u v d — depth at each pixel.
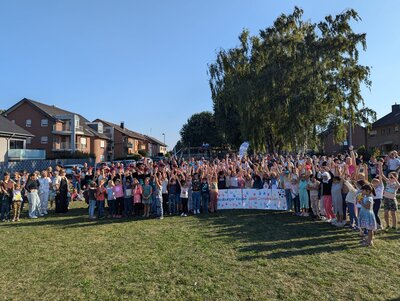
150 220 12.16
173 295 5.38
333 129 32.22
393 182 9.59
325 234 9.13
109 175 14.83
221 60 38.22
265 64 32.22
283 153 36.09
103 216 13.16
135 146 82.62
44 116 52.81
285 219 11.60
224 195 14.45
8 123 40.25
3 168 30.47
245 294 5.34
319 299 5.10
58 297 5.41
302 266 6.57
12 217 13.38
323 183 10.95
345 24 31.20
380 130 54.50
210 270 6.47
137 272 6.46
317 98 29.00
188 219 12.15
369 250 7.53
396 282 5.66
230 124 41.94
